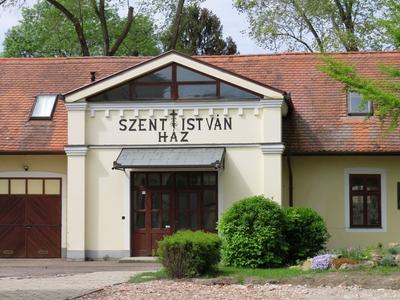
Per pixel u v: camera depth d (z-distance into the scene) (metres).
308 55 32.00
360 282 18.78
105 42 44.00
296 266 22.27
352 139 27.95
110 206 26.83
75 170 26.80
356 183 28.11
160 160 25.86
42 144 28.36
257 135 26.33
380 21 23.47
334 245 27.89
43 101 30.33
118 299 16.89
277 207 22.92
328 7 41.62
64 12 42.91
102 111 26.84
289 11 42.66
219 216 26.31
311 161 28.25
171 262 20.23
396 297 16.84
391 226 27.83
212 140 26.52
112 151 26.78
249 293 17.64
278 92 26.12
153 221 26.92
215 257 20.70
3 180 28.61
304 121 28.83
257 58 32.16
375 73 30.84
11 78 31.88
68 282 20.05
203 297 17.06
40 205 28.52
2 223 28.53
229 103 26.41
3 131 28.95
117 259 26.72
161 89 26.78
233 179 26.39
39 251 28.36
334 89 30.05
